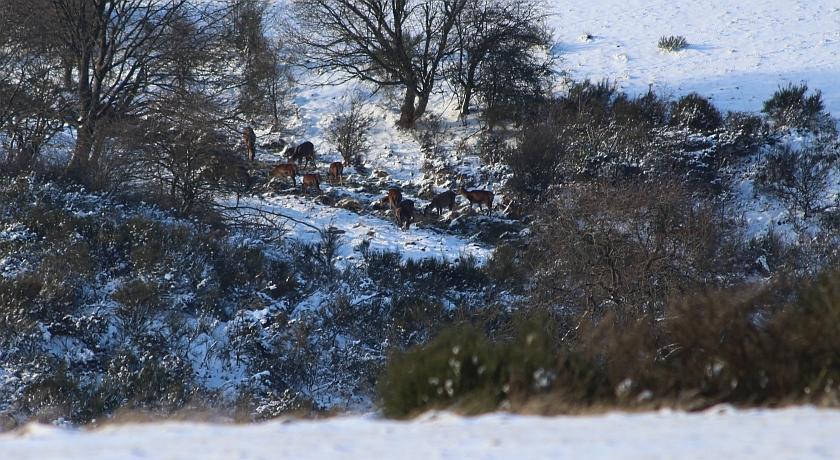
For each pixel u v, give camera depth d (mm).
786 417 5957
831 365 7859
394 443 5184
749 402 7535
